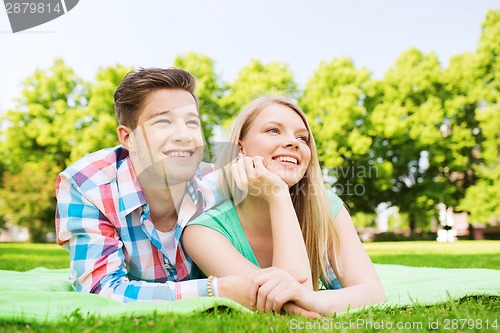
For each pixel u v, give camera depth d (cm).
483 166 1697
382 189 1620
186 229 183
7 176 1855
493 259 558
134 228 185
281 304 149
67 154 1800
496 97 1647
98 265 174
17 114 1811
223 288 159
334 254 191
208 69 1698
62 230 180
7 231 2069
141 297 162
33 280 224
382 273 299
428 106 1658
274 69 1716
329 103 1644
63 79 1827
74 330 120
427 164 1700
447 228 1744
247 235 191
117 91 190
